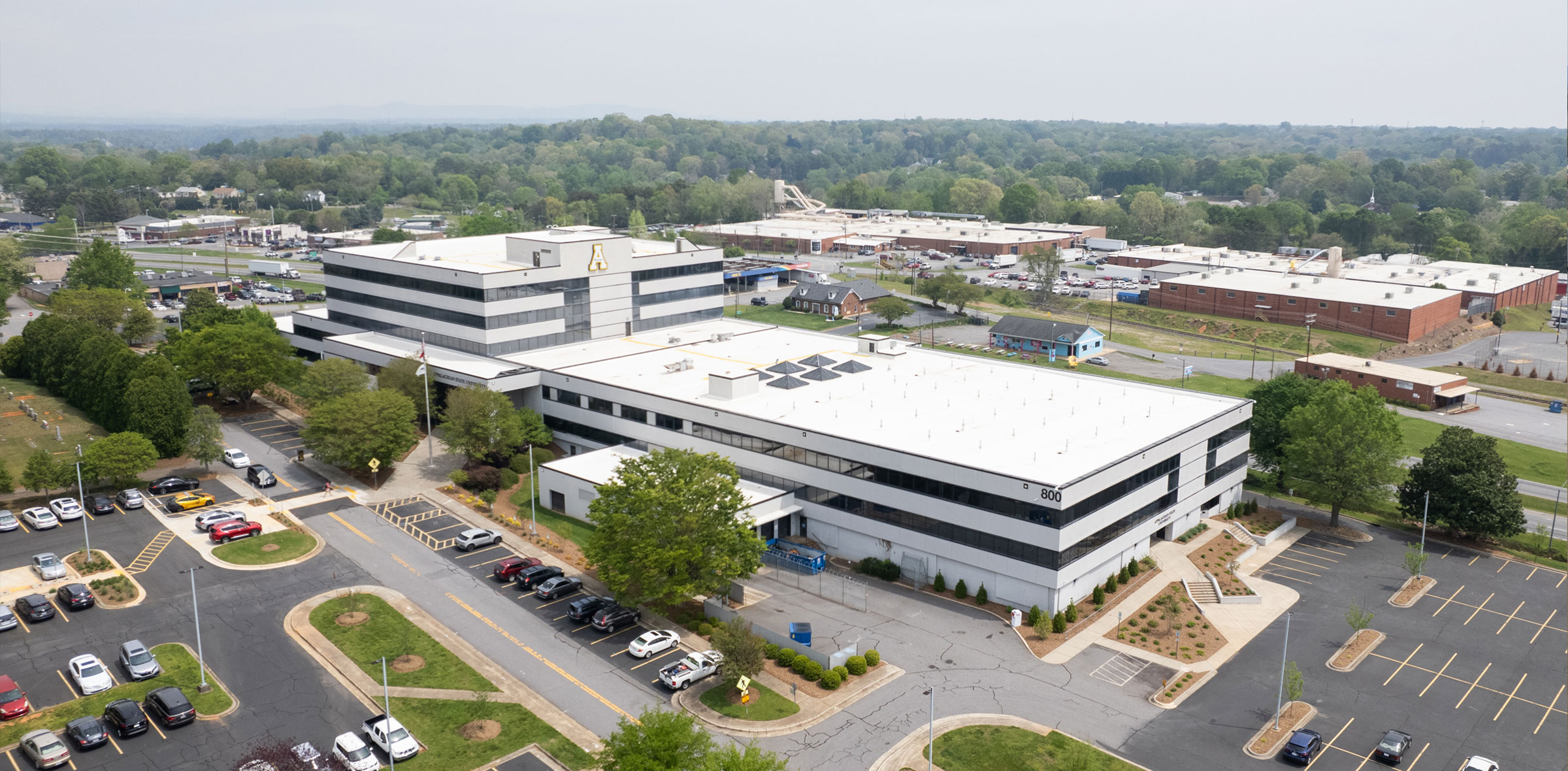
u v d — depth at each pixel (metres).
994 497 84.94
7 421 128.50
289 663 74.81
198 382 145.25
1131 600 88.38
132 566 90.25
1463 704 73.06
